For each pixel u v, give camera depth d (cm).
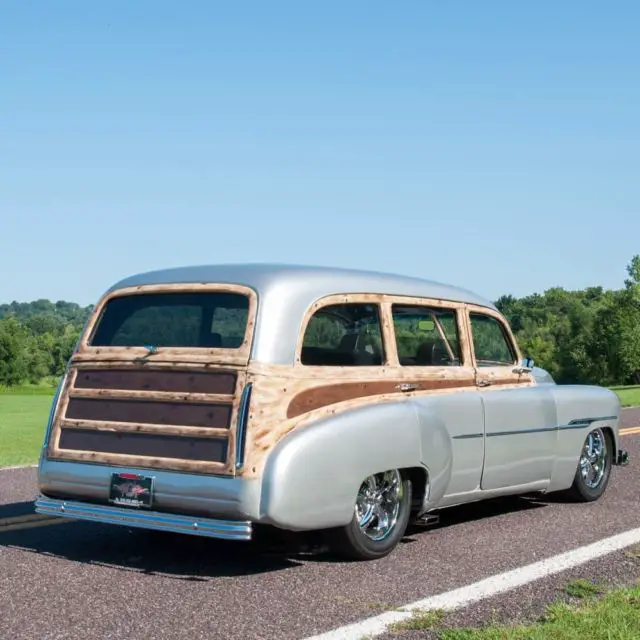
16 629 480
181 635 471
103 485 616
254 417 578
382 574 601
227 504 570
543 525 773
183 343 623
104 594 548
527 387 826
